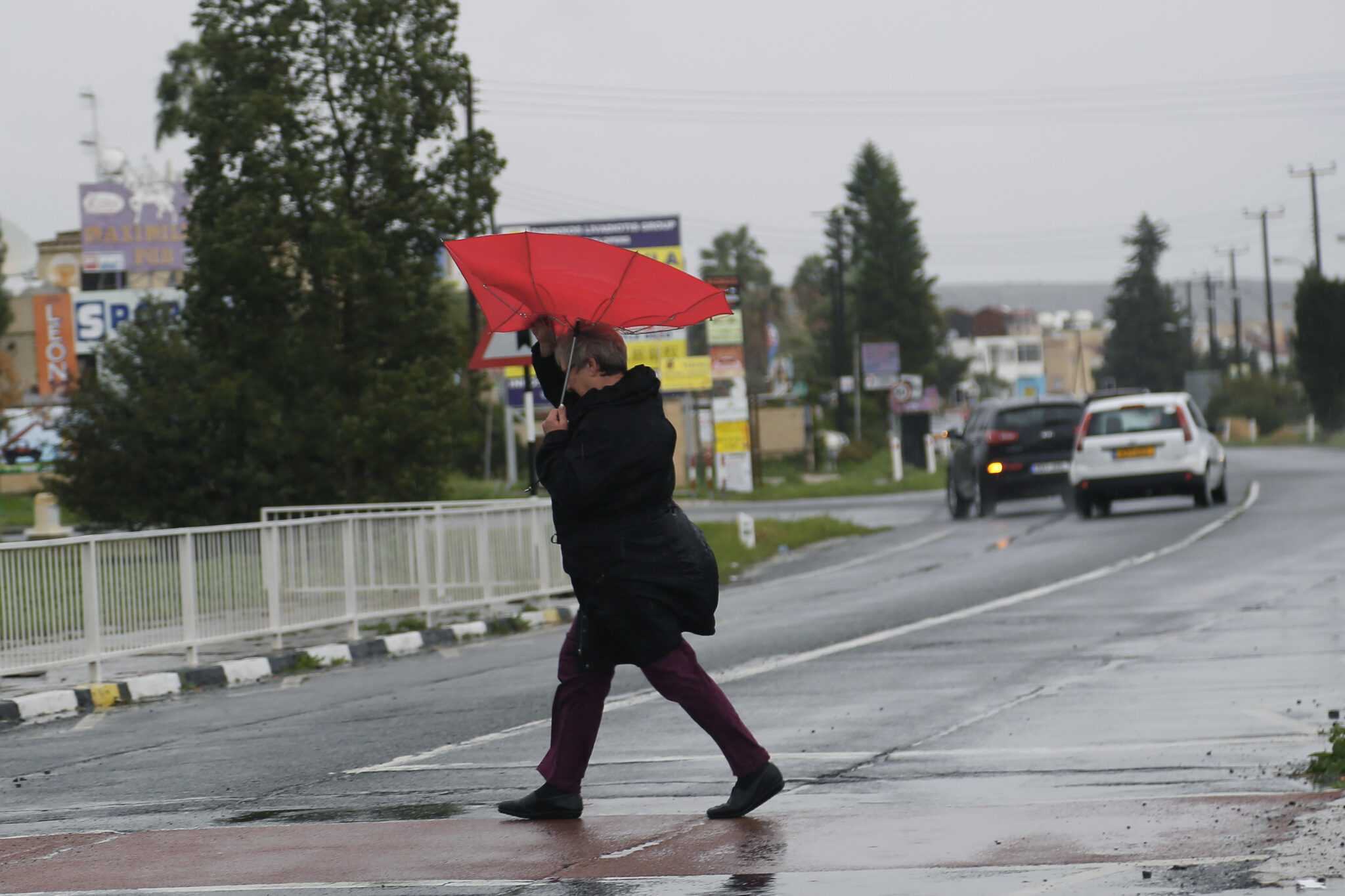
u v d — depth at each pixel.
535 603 39.00
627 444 12.43
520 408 101.38
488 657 29.66
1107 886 10.12
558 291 12.56
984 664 23.06
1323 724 16.80
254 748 19.27
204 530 29.34
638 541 12.52
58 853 12.74
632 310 12.71
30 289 145.50
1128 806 12.77
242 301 59.69
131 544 27.67
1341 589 29.95
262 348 59.81
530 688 23.80
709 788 14.59
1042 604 30.91
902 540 54.28
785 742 17.39
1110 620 27.62
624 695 21.83
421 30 61.66
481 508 37.12
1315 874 10.14
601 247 12.32
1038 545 46.03
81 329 124.19
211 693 26.97
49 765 18.98
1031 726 17.62
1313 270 139.12
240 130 57.84
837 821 12.63
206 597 29.45
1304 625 25.31
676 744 17.41
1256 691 19.25
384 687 25.58
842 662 24.20
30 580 25.62
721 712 12.84
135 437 61.28
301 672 29.75
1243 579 32.84
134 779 17.30
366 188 61.25
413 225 61.06
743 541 54.12
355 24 59.84
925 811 12.95
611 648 12.90
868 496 99.44
